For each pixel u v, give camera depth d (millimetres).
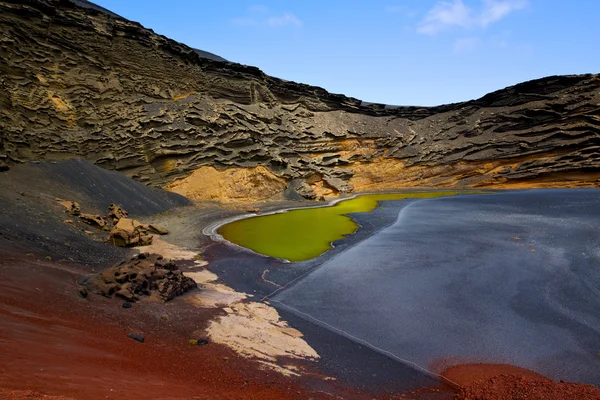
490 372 12148
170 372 8961
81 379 6016
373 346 13703
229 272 20719
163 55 46562
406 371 12219
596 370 12180
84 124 36688
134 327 11891
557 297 17438
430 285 19047
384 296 17891
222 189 43906
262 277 20359
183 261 22031
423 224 33375
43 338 7809
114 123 39125
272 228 32938
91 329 10328
